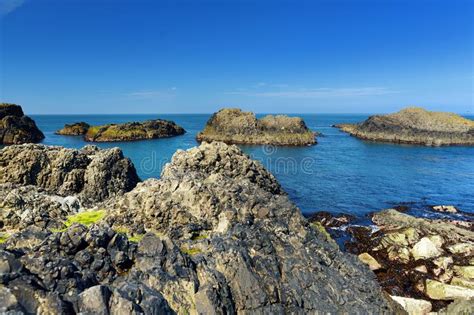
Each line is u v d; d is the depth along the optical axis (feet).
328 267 51.67
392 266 74.38
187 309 35.50
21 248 35.78
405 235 83.87
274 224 55.42
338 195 131.13
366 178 161.89
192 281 37.81
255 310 40.37
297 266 48.32
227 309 37.83
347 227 97.55
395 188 144.36
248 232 49.93
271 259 47.14
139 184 66.03
